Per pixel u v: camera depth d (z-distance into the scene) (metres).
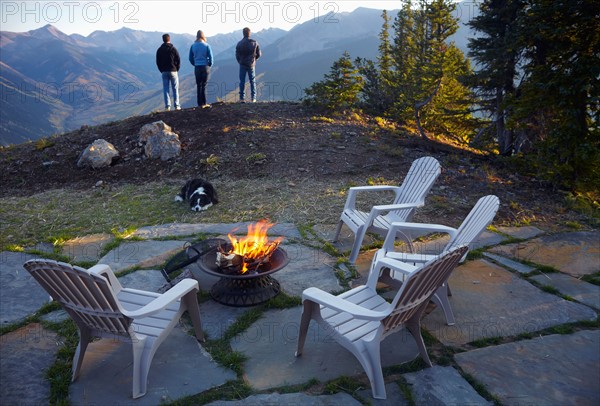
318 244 5.42
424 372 3.00
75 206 7.05
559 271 4.70
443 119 14.63
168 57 11.90
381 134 10.41
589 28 7.68
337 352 3.26
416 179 5.44
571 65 7.72
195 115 11.06
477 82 14.80
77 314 2.83
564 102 7.56
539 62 10.48
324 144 9.32
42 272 2.61
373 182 7.66
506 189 7.71
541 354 3.23
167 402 2.70
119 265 4.76
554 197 7.48
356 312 2.73
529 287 4.32
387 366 3.06
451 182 7.84
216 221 6.25
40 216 6.50
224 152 9.00
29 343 3.35
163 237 5.58
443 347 3.31
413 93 11.12
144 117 11.52
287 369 3.05
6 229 5.94
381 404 2.68
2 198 7.79
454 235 4.12
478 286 4.34
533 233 5.84
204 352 3.24
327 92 11.66
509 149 13.53
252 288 4.02
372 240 5.62
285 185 7.61
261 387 2.85
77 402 2.70
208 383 2.88
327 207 6.67
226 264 3.86
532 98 8.34
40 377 2.95
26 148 10.48
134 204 7.07
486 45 14.34
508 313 3.83
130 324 2.70
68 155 9.62
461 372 3.01
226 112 11.15
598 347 3.34
